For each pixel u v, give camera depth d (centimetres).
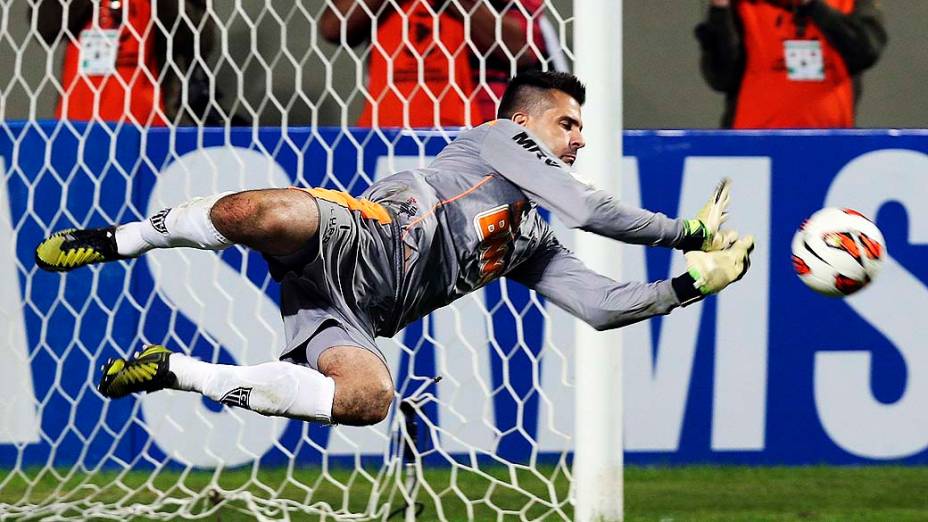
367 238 1229
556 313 1833
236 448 1844
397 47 1903
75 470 1758
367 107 1928
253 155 1830
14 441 1844
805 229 1334
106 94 1944
